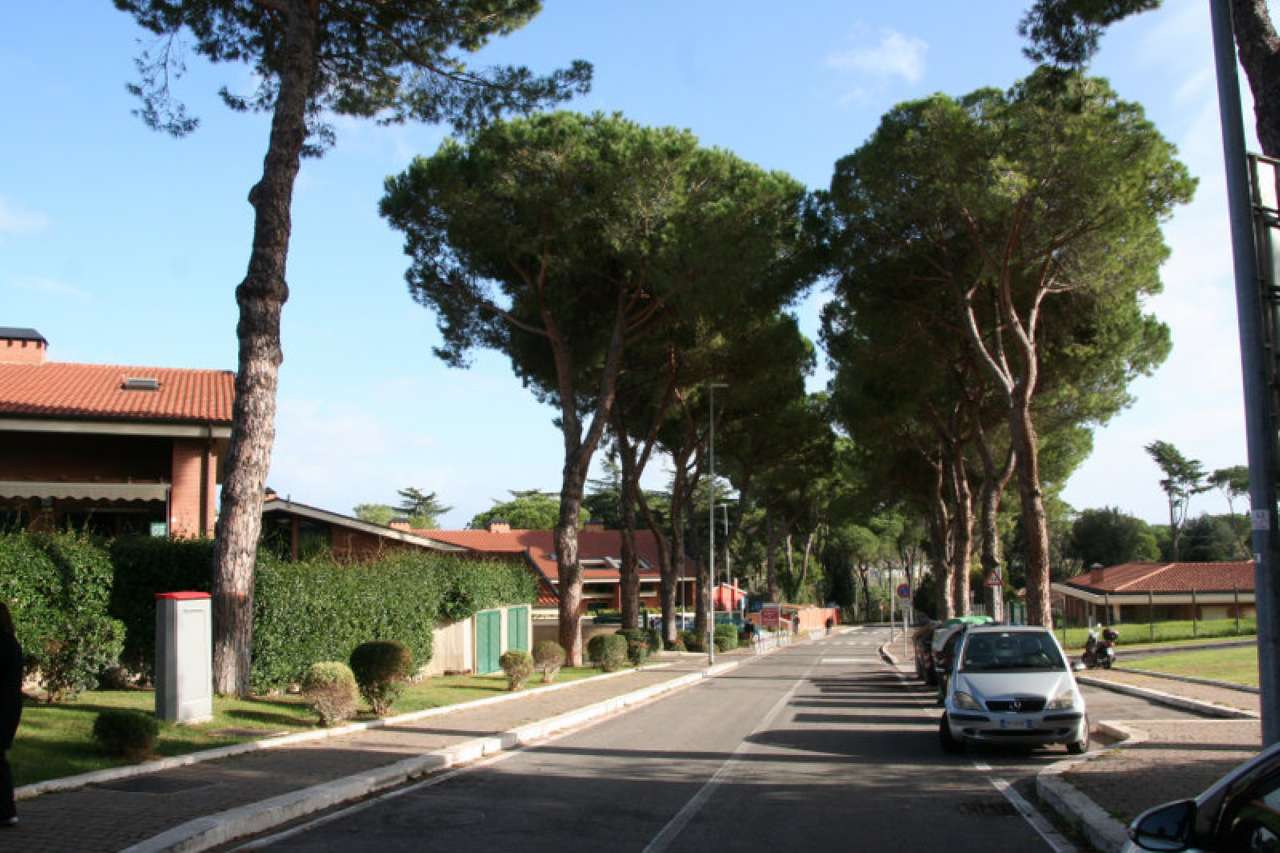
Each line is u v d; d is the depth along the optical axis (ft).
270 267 50.19
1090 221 72.74
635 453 138.00
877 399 99.76
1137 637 135.85
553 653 77.51
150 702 43.83
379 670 49.32
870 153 76.74
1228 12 25.20
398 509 351.05
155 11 55.42
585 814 29.12
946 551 136.98
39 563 43.60
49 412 71.72
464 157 85.76
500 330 100.48
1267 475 23.73
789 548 299.99
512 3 57.67
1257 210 24.62
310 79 56.59
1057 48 45.73
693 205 87.25
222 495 49.06
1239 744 37.45
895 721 56.65
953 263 82.64
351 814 28.78
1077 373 92.17
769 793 32.94
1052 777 32.12
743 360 106.73
